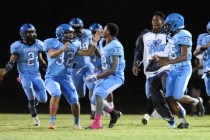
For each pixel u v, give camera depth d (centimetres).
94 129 2277
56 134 2056
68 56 2367
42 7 5325
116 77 2323
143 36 2383
